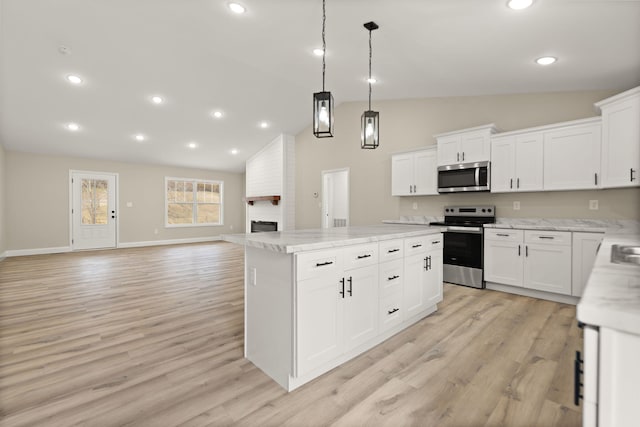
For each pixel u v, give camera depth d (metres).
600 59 2.88
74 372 2.01
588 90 3.66
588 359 0.66
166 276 4.66
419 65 3.59
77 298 3.56
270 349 1.98
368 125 2.88
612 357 0.63
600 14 2.20
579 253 3.21
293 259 1.79
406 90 4.63
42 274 4.77
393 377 1.96
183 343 2.43
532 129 3.64
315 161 6.72
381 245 2.36
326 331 1.97
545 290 3.43
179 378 1.95
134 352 2.28
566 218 3.73
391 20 2.68
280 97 5.62
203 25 3.27
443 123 4.81
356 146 5.88
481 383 1.88
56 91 4.68
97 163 7.45
